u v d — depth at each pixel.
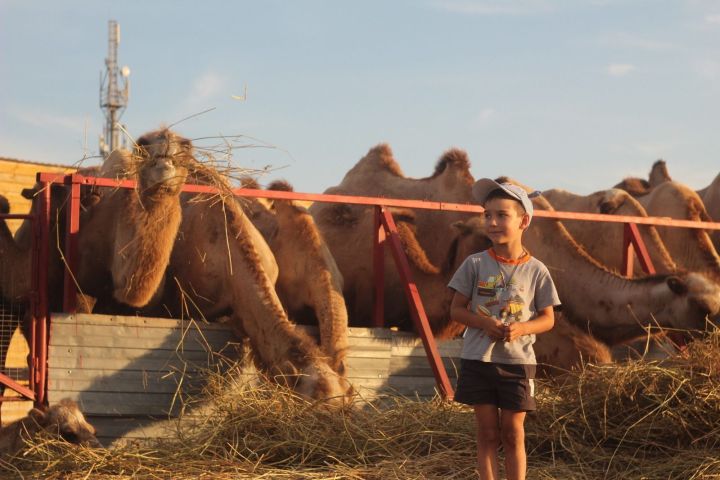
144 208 7.78
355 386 8.61
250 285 8.22
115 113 23.11
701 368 6.50
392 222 9.05
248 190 8.26
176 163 7.62
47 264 7.63
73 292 7.82
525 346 5.15
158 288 8.55
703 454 5.88
